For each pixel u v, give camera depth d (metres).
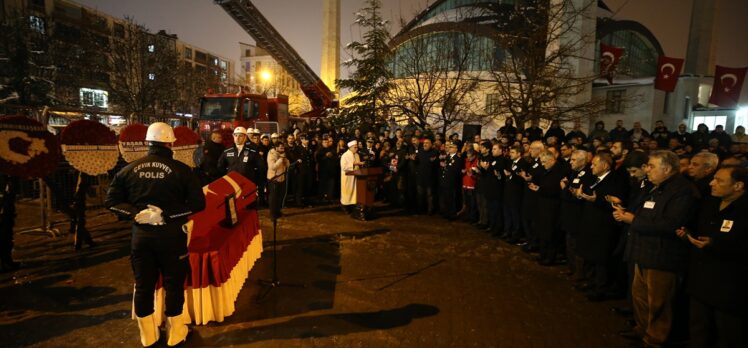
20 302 4.15
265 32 17.83
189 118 12.95
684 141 11.37
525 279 5.12
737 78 21.16
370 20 13.88
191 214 3.21
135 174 3.04
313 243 6.55
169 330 3.27
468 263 5.70
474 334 3.66
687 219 3.12
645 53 39.41
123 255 5.69
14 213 5.09
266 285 4.70
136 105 24.28
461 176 9.08
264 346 3.35
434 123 13.77
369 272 5.24
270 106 14.58
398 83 14.65
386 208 9.71
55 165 5.63
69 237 6.50
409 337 3.57
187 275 3.60
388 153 10.27
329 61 34.25
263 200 9.80
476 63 15.75
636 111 24.22
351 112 14.02
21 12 25.64
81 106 25.78
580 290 4.78
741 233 2.65
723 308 2.75
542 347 3.46
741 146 8.11
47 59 23.73
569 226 5.07
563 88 10.44
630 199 4.73
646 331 3.46
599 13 32.88
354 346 3.38
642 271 3.52
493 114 11.87
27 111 8.64
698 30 34.91
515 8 11.81
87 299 4.25
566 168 5.59
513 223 6.84
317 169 10.32
